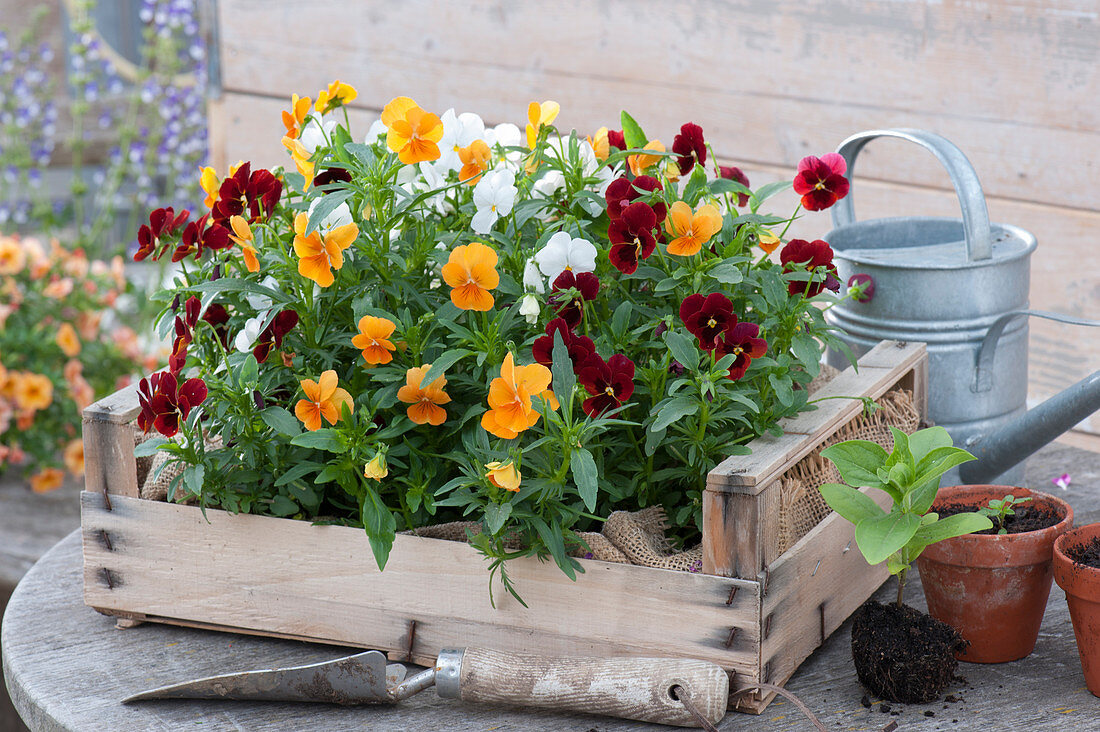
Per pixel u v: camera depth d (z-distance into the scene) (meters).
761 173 2.47
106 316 3.34
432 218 1.31
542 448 1.15
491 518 1.10
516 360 1.14
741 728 1.12
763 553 1.12
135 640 1.32
